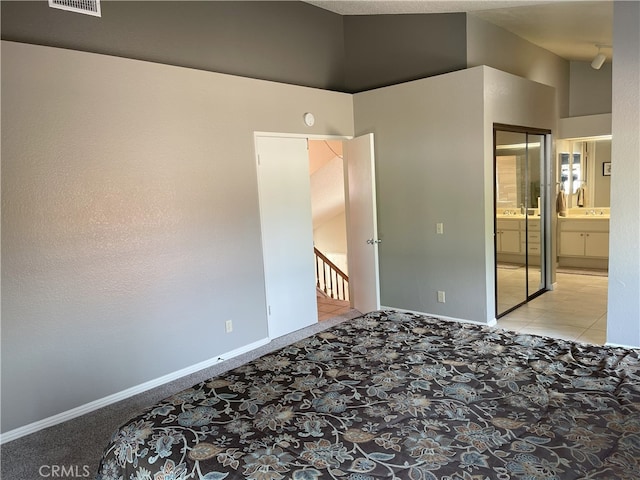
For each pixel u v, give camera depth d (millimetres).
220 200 4020
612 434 1508
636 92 3428
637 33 3379
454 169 4543
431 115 4648
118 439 1725
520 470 1339
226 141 4047
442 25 4746
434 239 4793
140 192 3475
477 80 4293
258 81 4297
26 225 2926
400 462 1412
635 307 3625
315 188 6984
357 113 5281
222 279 4074
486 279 4453
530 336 2502
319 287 7207
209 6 4109
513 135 4934
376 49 5262
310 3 5023
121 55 3539
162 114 3584
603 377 1930
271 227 4531
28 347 2967
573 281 6465
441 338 2518
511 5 4277
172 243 3691
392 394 1874
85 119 3156
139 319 3516
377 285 4930
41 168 2971
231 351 4184
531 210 5496
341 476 1354
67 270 3119
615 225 3643
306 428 1649
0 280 2836
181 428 1690
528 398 1777
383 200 5188
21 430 2955
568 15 4609
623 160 3543
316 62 5156
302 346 2492
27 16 3051
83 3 3305
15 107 2848
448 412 1709
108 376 3361
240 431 1652
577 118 6695
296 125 4684
